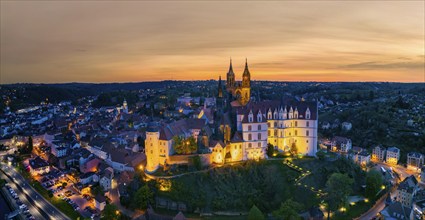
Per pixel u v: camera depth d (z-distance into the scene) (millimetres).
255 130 168375
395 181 195375
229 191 144250
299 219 120312
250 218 120875
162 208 140375
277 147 176875
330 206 138500
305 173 156750
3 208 164375
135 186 150500
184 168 155500
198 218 133375
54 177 198250
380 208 150000
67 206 156375
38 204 160750
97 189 171000
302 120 174875
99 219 141500
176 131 173625
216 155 161375
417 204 155500
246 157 167875
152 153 164125
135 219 125125
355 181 163625
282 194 145250
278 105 178000
